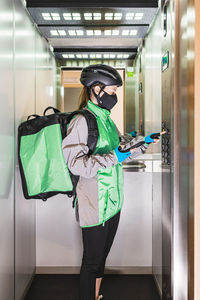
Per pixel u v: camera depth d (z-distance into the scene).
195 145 1.66
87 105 2.02
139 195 2.72
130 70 3.73
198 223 1.70
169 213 2.09
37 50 2.81
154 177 2.64
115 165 1.98
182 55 1.87
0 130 1.76
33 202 2.65
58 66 3.77
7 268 1.94
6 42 1.84
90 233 1.91
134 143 1.90
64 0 2.33
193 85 1.65
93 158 1.80
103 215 1.89
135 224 2.73
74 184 1.96
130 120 3.74
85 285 1.97
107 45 3.48
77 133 1.84
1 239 1.81
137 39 3.43
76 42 3.47
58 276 2.72
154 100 2.72
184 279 1.89
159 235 2.44
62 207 2.72
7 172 1.92
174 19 1.93
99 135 1.90
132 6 2.36
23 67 2.29
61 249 2.74
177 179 2.00
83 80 1.98
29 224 2.52
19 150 2.02
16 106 2.11
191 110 1.68
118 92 3.75
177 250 2.02
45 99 3.20
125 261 2.74
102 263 2.09
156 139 1.92
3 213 1.84
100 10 2.39
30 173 1.98
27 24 2.41
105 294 2.42
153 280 2.65
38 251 2.75
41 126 2.00
